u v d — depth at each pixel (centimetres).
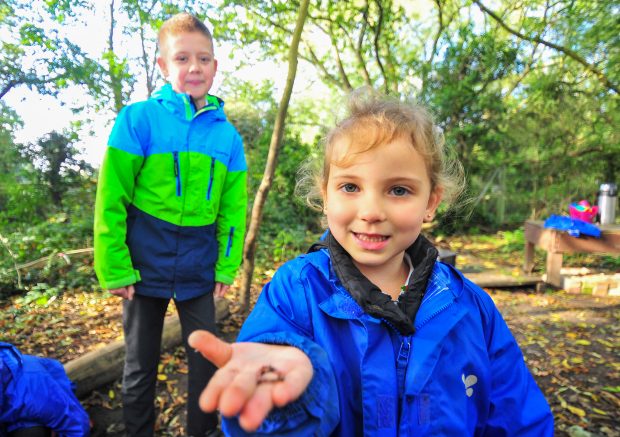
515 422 101
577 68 802
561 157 874
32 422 192
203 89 191
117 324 359
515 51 788
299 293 95
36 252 507
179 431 240
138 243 184
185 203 188
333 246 95
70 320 365
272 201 712
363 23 650
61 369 222
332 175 94
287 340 75
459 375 93
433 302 96
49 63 468
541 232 533
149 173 183
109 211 175
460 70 846
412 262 105
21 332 340
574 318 423
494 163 898
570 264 636
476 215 912
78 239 546
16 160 682
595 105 812
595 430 249
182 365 303
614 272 588
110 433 237
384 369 88
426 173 93
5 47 495
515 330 391
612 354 343
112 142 173
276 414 67
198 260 194
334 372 88
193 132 189
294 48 336
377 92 107
